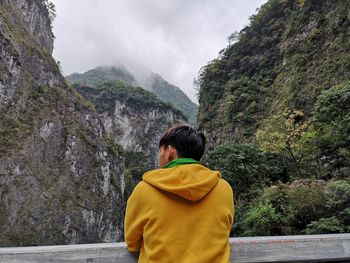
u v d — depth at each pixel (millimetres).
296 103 28812
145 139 121125
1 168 41188
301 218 9531
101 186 59281
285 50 37781
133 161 114000
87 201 53281
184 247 1097
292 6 42281
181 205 1151
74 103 62406
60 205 47688
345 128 13281
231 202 1241
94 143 61281
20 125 47156
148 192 1179
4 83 46531
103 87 128500
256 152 16219
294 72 32844
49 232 43844
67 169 52406
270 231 9492
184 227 1122
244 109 38531
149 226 1138
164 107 132125
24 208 41719
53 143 51969
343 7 29156
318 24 32156
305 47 33406
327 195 9586
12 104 47438
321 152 15602
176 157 1286
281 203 10031
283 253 1413
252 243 1403
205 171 1224
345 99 12898
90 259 1285
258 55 44062
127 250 1309
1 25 49656
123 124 121875
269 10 46000
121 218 66875
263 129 20547
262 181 15516
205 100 49719
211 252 1094
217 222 1150
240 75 44406
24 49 54219
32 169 45594
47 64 59000
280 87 35000
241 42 47781
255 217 9789
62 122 55875
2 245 36625
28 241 40062
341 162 14805
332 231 8430
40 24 77750
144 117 126188
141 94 131125
